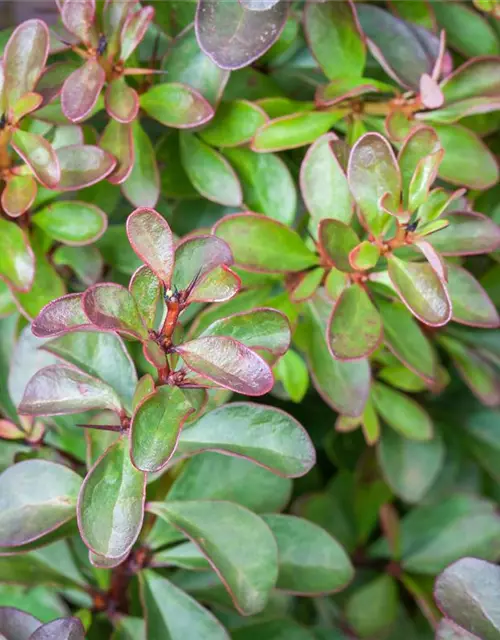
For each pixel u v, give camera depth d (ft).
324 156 1.02
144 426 0.85
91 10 0.97
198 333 0.99
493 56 1.04
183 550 1.03
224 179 1.06
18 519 0.94
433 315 0.93
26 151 0.95
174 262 0.86
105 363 0.96
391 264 0.96
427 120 1.06
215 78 1.05
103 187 1.08
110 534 0.87
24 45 0.95
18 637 0.92
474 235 1.01
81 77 0.97
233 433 0.95
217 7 1.01
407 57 1.07
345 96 1.02
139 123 1.09
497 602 0.95
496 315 1.02
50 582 1.00
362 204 0.96
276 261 1.03
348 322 0.97
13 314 1.07
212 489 1.03
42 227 1.03
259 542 0.97
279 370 1.07
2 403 1.03
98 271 1.06
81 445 1.03
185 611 0.99
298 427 0.95
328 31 1.06
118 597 1.02
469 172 1.06
